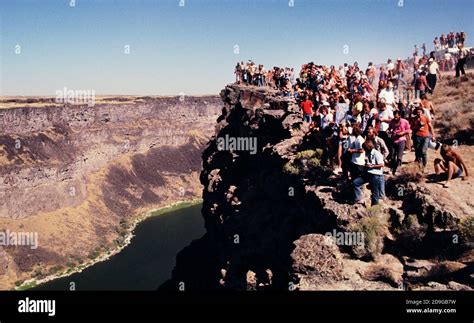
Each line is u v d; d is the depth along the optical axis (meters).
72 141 178.88
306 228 21.48
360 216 17.75
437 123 28.59
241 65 56.72
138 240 134.50
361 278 15.82
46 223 135.38
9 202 130.75
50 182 149.38
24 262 112.31
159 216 171.25
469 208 16.33
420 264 15.47
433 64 34.78
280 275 22.67
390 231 17.42
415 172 19.27
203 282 40.81
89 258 118.88
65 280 100.31
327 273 16.14
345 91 27.66
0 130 146.75
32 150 151.50
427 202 17.06
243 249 30.67
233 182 43.50
